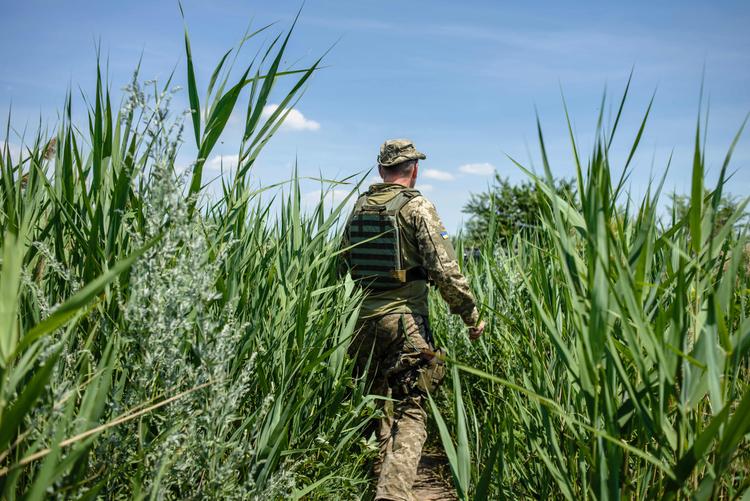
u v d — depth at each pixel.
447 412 4.01
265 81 2.09
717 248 1.54
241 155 2.14
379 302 3.22
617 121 1.63
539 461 2.21
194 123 1.89
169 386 1.60
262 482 1.97
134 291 1.53
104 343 1.73
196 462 1.75
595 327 1.44
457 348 3.75
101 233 1.90
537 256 2.44
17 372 1.19
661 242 1.74
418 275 3.24
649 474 1.61
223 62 2.00
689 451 1.26
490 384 3.22
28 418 1.39
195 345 1.77
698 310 1.56
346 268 3.45
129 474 1.64
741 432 1.18
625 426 1.67
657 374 1.59
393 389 3.16
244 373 1.83
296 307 2.73
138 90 1.63
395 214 3.19
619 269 1.39
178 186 1.69
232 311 1.86
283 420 2.13
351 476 2.83
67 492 1.35
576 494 1.81
